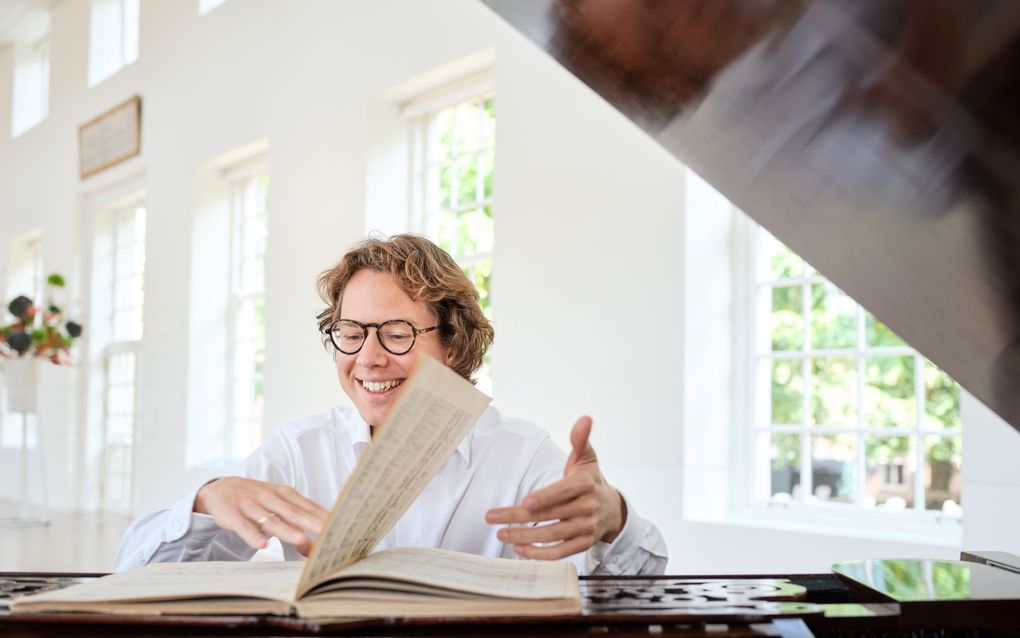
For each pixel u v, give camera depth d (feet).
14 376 28.78
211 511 4.25
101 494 32.94
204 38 26.27
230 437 26.35
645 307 14.39
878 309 3.75
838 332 13.04
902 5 2.29
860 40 2.53
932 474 11.88
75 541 25.00
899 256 3.30
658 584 3.60
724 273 14.23
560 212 15.83
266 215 23.81
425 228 20.25
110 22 33.12
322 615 2.88
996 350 3.44
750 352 14.03
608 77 3.52
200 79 26.43
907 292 3.48
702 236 14.05
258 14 24.03
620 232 14.84
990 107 2.48
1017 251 2.88
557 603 2.98
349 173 20.72
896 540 11.27
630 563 4.59
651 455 14.14
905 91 2.61
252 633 2.83
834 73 2.72
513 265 16.63
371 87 20.21
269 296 22.95
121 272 32.94
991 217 2.82
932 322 3.56
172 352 27.02
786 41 2.70
